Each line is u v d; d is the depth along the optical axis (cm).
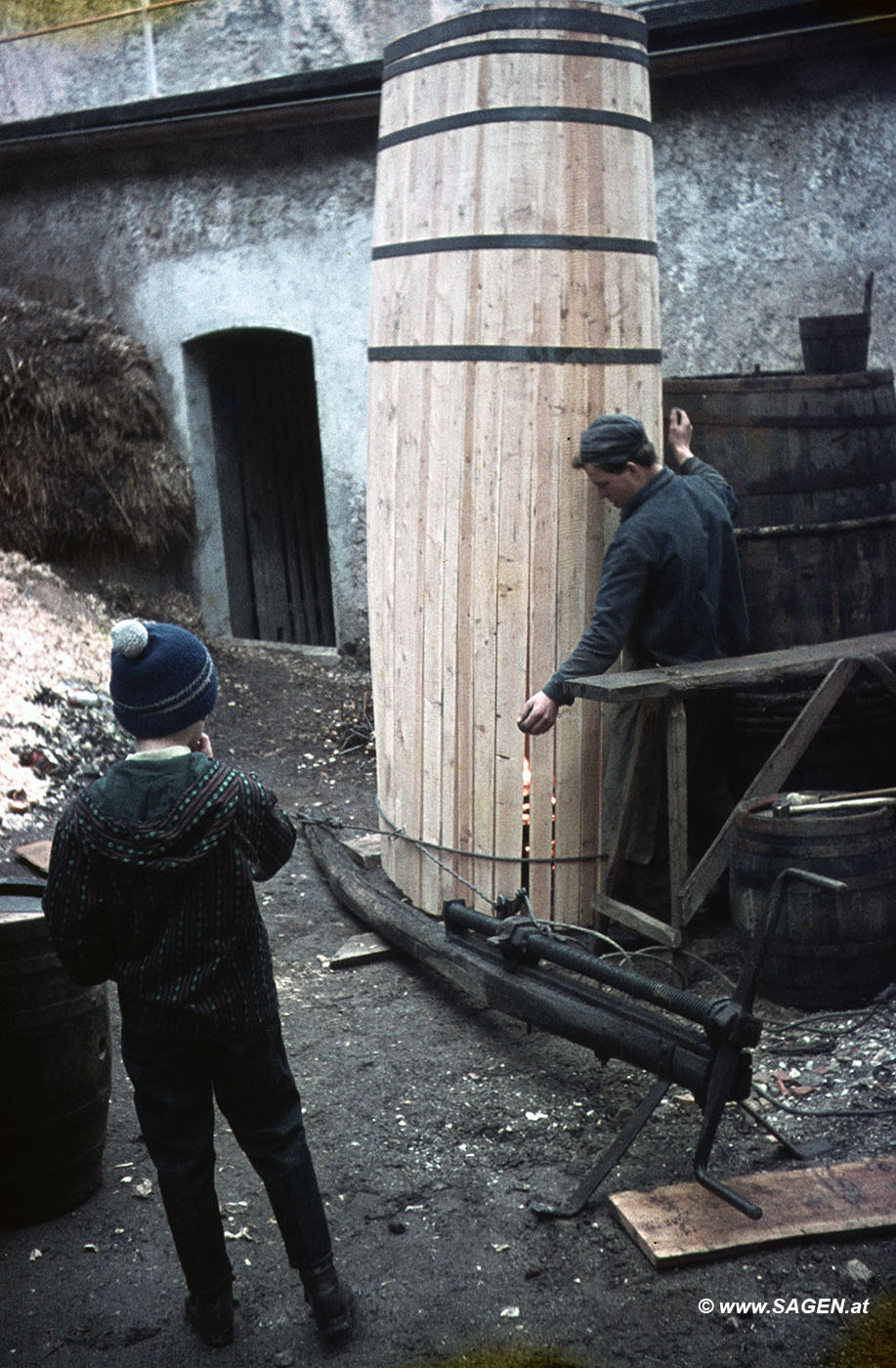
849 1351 257
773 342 655
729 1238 286
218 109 780
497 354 418
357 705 725
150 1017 252
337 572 814
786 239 643
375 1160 333
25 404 781
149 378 846
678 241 666
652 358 438
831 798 399
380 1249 297
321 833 561
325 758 666
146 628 254
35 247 895
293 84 746
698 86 647
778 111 633
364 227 766
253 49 816
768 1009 396
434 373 432
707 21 610
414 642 456
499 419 421
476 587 434
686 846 412
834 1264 282
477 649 437
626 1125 319
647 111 434
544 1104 357
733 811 411
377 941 470
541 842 445
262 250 806
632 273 427
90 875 247
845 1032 376
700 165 655
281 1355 264
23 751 592
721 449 460
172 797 246
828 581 463
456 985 438
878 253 627
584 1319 270
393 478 459
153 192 840
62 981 305
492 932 385
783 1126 334
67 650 704
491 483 426
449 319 425
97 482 798
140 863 243
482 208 415
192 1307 270
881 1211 293
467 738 444
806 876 284
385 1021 413
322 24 789
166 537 834
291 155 784
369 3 771
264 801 257
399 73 439
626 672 413
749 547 459
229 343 870
